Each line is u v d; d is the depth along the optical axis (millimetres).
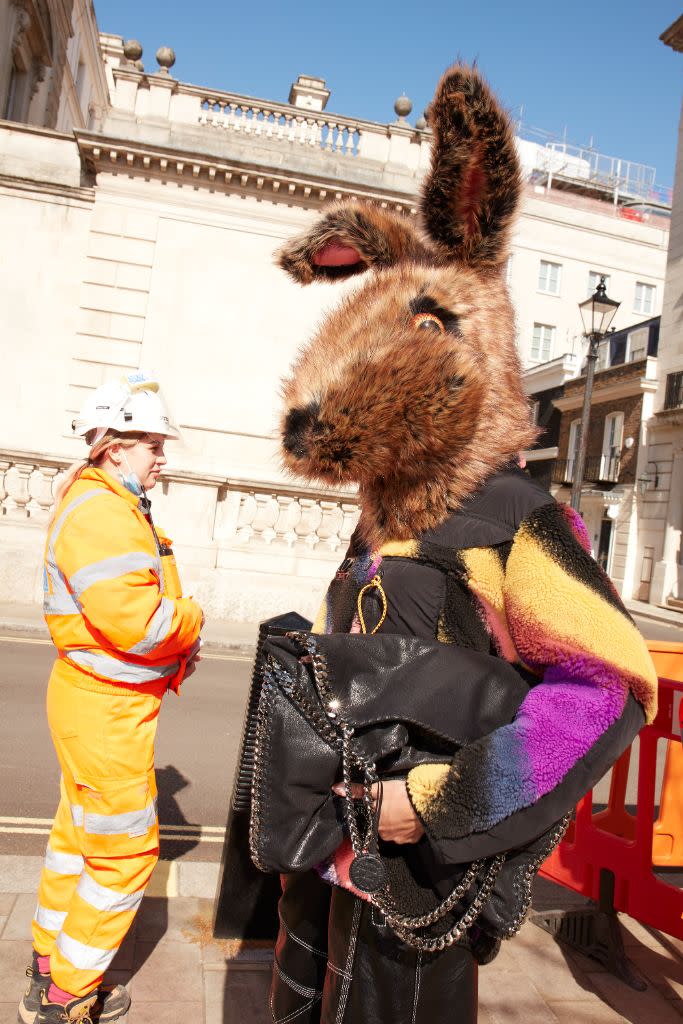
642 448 26484
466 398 1119
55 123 23203
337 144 17250
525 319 38625
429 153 1394
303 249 1501
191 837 3713
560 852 2943
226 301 15562
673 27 24578
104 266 15188
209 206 15531
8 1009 2211
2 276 14891
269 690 1149
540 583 1069
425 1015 1153
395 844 1181
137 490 2219
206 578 9922
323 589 10227
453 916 1143
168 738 5387
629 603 25219
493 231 1362
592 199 43312
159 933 2693
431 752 1118
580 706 996
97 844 2045
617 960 2670
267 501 10430
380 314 1248
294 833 1097
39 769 4531
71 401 14992
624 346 29594
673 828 3209
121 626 1961
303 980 1361
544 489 1218
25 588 9656
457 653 1139
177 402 15336
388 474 1210
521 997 2488
